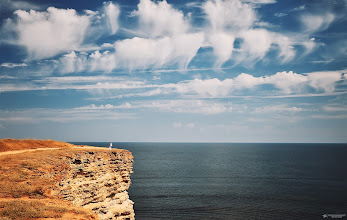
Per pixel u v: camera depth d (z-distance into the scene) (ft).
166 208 219.20
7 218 54.29
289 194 274.57
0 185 72.90
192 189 297.12
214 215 202.49
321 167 525.75
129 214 136.36
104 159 126.93
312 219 194.39
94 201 113.09
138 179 360.69
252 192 283.59
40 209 61.36
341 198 256.32
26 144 163.73
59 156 104.22
